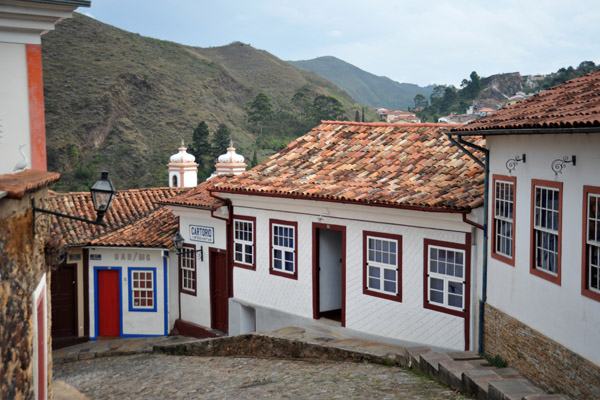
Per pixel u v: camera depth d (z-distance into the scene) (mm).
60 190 74312
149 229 19844
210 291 18234
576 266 8500
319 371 11922
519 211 10172
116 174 80312
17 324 5953
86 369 16141
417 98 170125
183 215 18891
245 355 14836
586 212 8258
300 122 109250
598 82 10523
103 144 85938
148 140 88688
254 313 17484
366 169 15266
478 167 13219
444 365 10031
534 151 9664
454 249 12289
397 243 13367
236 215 17281
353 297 14391
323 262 15367
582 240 8352
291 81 147375
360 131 17844
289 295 15945
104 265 19375
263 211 16469
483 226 11484
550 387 9211
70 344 19188
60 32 111562
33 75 8734
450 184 12867
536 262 9695
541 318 9492
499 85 157625
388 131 17125
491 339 11219
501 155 10859
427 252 12797
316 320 15273
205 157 82375
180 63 119750
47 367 8133
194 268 18812
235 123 104188
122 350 17969
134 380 13695
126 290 19453
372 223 13852
